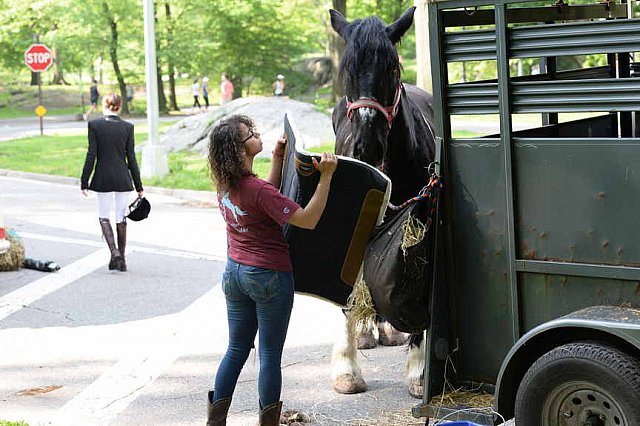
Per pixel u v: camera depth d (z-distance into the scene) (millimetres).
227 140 4734
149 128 18766
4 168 21359
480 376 4812
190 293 8898
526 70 25141
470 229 4707
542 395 4156
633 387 3871
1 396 5957
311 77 49969
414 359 5879
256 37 45625
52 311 8234
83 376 6379
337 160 4809
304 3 45406
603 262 4270
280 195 4715
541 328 4145
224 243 11633
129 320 7910
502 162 4535
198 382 6227
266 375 4875
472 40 4582
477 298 4746
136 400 5867
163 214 14328
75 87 55656
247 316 4977
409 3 42000
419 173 5859
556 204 4383
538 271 4457
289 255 4953
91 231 12594
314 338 7309
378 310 5027
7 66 53750
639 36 4074
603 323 3969
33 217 13938
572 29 4254
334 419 5457
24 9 45000
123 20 43375
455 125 24859
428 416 4727
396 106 5559
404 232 4762
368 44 5438
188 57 43781
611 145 4180
